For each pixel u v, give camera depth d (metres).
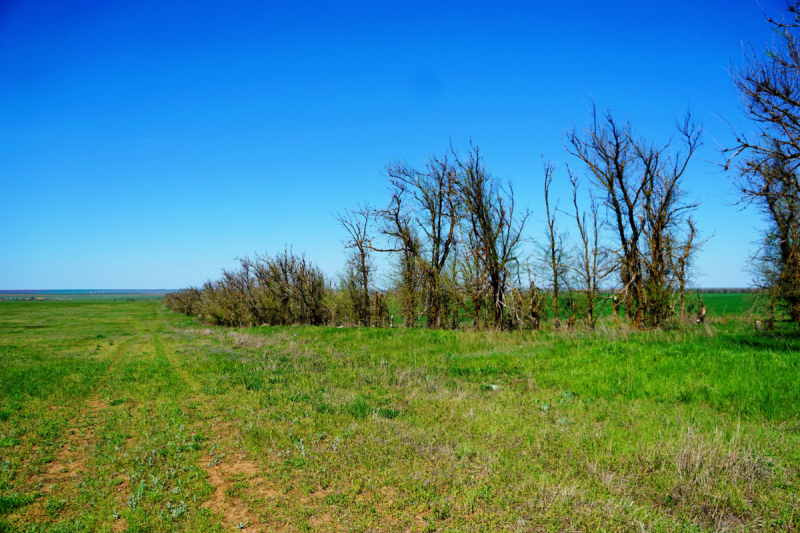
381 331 23.11
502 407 8.95
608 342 14.15
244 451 6.96
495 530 4.48
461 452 6.52
